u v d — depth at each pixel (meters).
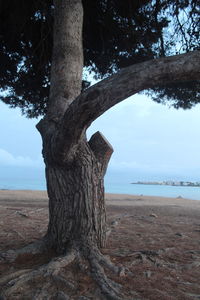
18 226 7.66
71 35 5.21
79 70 5.27
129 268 4.41
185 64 3.86
